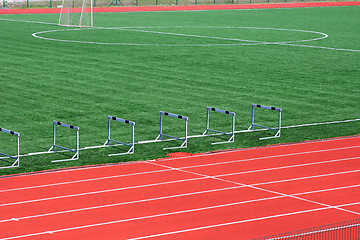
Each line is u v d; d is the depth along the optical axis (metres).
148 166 23.81
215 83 39.81
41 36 59.75
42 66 44.16
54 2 97.19
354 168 23.89
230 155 25.44
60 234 17.42
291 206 19.84
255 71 44.22
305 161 24.70
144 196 20.56
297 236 17.31
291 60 49.09
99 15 83.56
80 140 27.17
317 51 54.03
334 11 95.75
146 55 49.94
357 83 40.75
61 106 32.97
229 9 98.62
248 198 20.53
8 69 42.78
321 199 20.50
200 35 63.16
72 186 21.41
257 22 77.62
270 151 26.08
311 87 39.22
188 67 45.19
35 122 29.80
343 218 18.84
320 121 31.25
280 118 29.17
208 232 17.73
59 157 24.75
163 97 35.62
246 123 30.69
